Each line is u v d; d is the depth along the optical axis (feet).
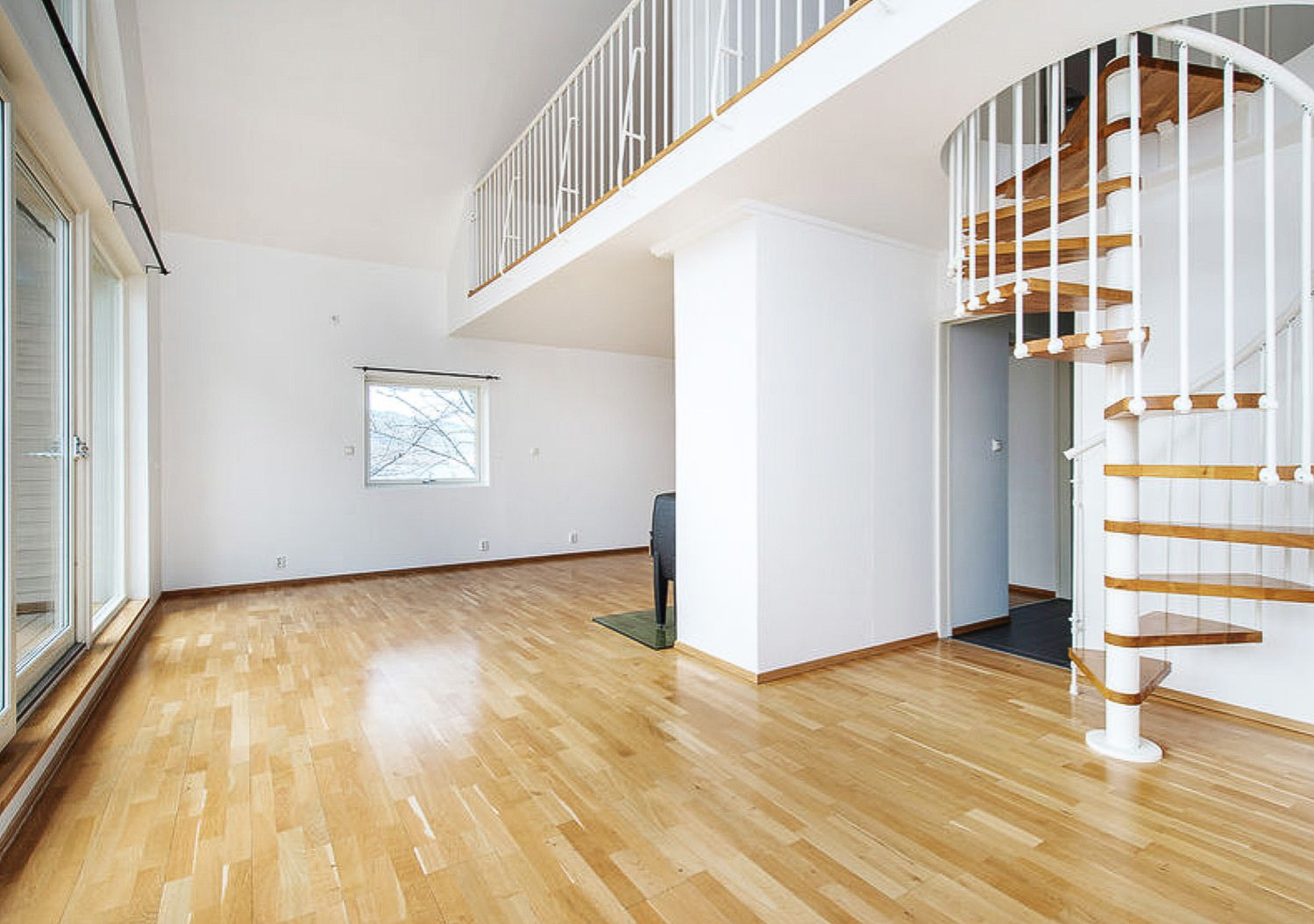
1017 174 7.65
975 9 5.97
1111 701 8.13
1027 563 18.13
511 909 5.25
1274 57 9.90
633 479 25.81
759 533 10.75
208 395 17.83
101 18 11.89
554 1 15.60
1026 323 17.92
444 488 21.53
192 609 15.84
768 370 10.89
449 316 21.38
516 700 9.88
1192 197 9.58
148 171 15.11
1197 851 5.99
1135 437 8.02
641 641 13.12
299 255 19.17
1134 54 6.70
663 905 5.30
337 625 14.39
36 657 8.71
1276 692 8.87
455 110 16.88
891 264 12.73
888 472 12.62
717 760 7.86
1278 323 8.43
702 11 11.61
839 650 11.76
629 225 11.60
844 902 5.31
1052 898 5.36
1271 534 7.22
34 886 5.50
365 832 6.34
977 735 8.59
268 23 13.89
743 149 8.83
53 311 9.34
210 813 6.68
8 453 6.87
